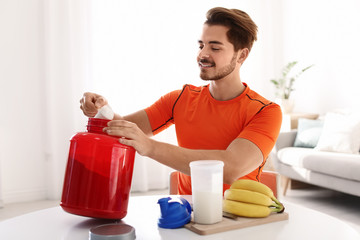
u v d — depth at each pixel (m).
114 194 0.88
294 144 4.05
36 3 3.67
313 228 0.88
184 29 4.32
